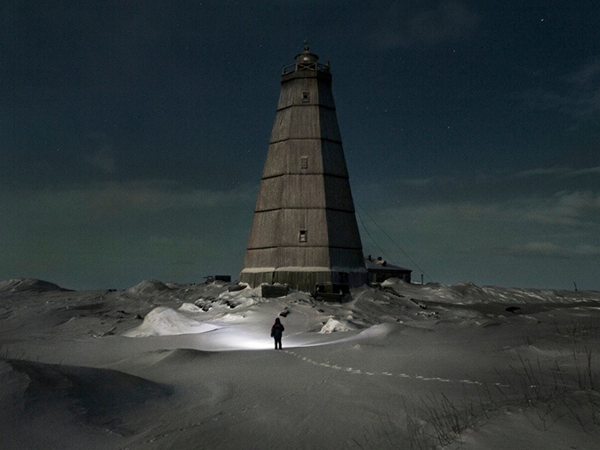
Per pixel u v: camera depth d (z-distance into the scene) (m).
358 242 52.72
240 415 11.98
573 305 60.72
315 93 54.62
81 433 10.70
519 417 8.18
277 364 18.28
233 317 38.81
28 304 57.22
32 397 11.70
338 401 12.43
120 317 44.78
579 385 10.56
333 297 46.16
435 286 70.75
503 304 61.53
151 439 10.43
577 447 6.97
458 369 14.38
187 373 17.70
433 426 9.19
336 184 52.56
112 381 14.28
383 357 17.48
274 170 53.06
